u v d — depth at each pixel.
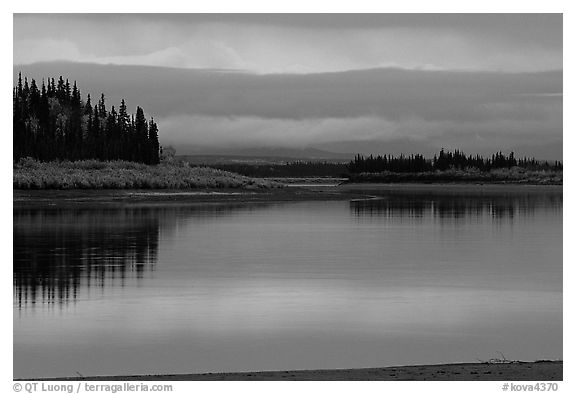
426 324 29.48
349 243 57.62
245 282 38.47
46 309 31.75
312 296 35.00
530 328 28.97
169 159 190.88
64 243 54.97
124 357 24.80
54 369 23.45
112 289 36.22
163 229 67.06
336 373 19.94
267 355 25.16
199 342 26.62
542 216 88.56
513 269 43.62
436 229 70.19
